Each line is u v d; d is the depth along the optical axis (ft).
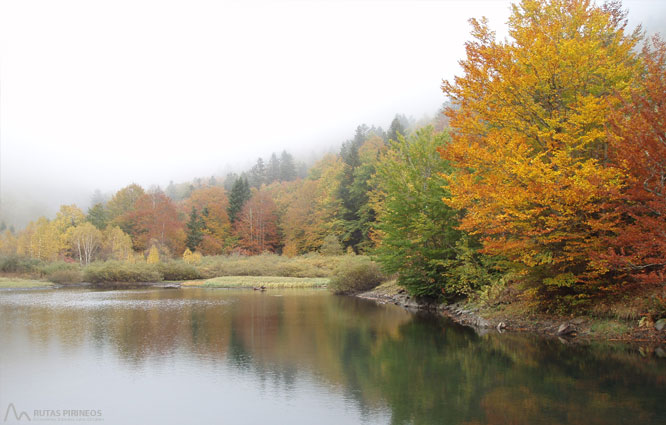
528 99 45.73
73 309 76.18
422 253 68.49
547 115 45.73
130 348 42.78
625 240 33.83
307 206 235.20
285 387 29.58
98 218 262.26
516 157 42.09
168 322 60.44
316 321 61.16
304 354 39.91
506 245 42.52
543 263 44.21
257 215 237.66
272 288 129.29
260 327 55.72
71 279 148.97
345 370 33.99
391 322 59.57
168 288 133.49
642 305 40.06
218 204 270.26
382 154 195.00
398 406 25.31
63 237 210.59
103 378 31.94
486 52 46.19
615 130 34.06
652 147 30.89
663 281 32.91
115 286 142.61
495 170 44.42
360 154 263.70
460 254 64.28
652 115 31.60
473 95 48.52
